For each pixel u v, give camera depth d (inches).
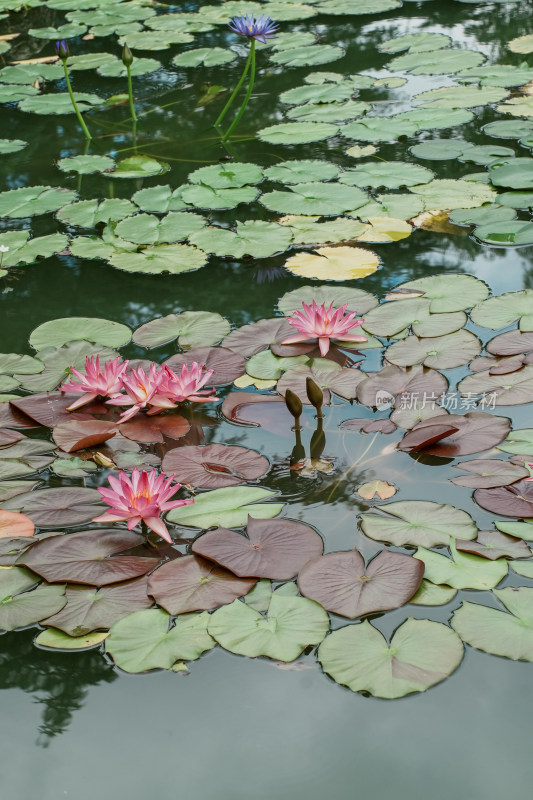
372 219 116.3
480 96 157.9
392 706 49.4
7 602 57.2
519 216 115.3
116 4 238.7
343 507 65.3
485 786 44.8
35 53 203.2
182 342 90.4
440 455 70.6
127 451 74.4
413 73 172.2
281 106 165.5
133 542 62.9
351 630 53.7
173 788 45.6
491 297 94.3
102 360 87.7
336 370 83.7
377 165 133.3
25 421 79.3
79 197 130.7
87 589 58.4
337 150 143.3
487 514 63.4
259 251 108.2
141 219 120.2
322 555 59.7
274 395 81.1
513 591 56.0
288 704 49.9
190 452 73.2
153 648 53.2
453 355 83.9
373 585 56.6
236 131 155.3
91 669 52.8
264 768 46.6
